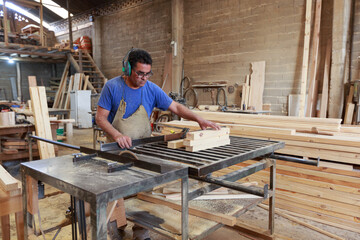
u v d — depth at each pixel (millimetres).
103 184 1075
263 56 5906
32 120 4871
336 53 4609
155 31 8172
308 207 2576
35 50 9078
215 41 6703
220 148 1728
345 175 2393
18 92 11477
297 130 2896
